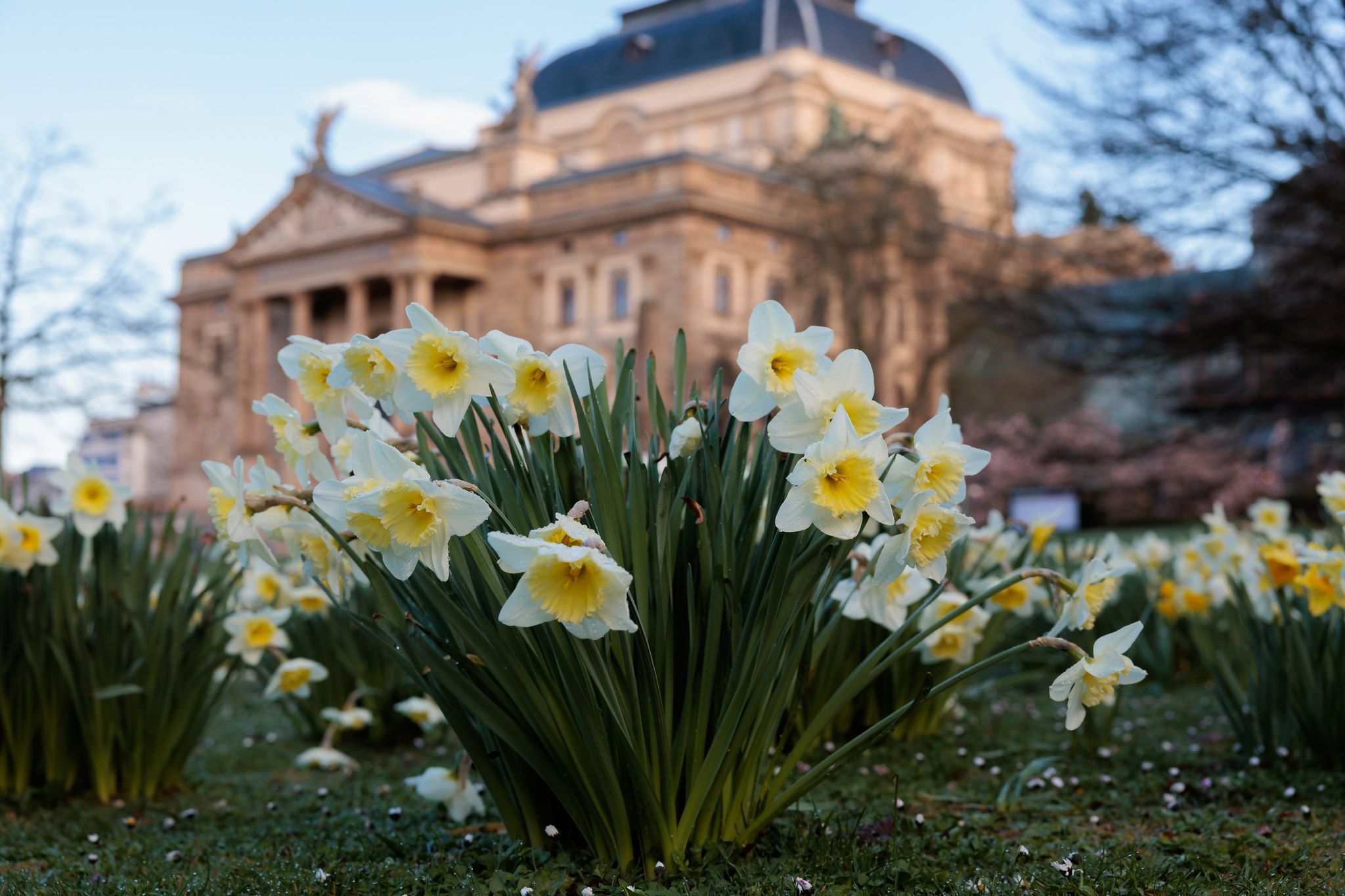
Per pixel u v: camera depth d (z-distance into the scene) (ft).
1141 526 143.84
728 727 12.17
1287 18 60.90
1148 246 73.36
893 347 225.56
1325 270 67.77
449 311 258.57
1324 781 17.58
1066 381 80.89
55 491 20.13
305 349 12.24
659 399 12.89
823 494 10.37
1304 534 28.68
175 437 280.10
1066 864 12.92
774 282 242.99
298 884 13.00
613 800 12.16
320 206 263.49
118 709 19.33
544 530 9.96
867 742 12.69
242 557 12.40
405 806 18.11
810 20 292.40
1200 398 79.71
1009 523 23.85
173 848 15.90
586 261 240.94
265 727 29.60
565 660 11.50
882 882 12.39
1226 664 21.58
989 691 28.53
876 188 189.47
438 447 12.21
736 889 11.84
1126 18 63.26
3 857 15.99
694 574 12.40
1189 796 17.78
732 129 284.00
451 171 283.59
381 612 12.37
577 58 314.55
